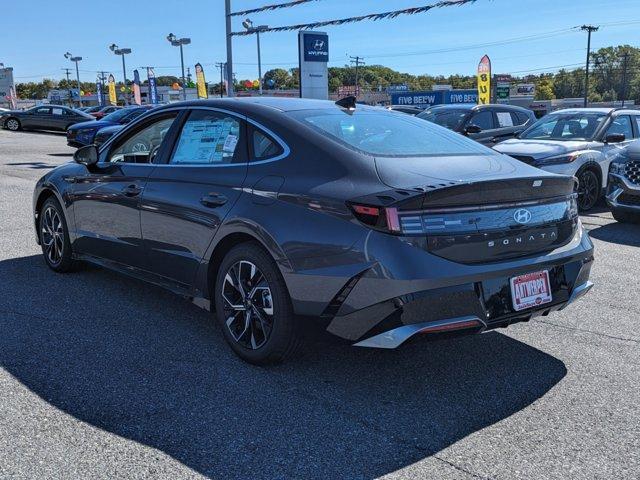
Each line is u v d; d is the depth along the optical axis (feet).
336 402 10.81
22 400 10.66
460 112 43.16
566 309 16.02
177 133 14.51
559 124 35.22
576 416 10.40
